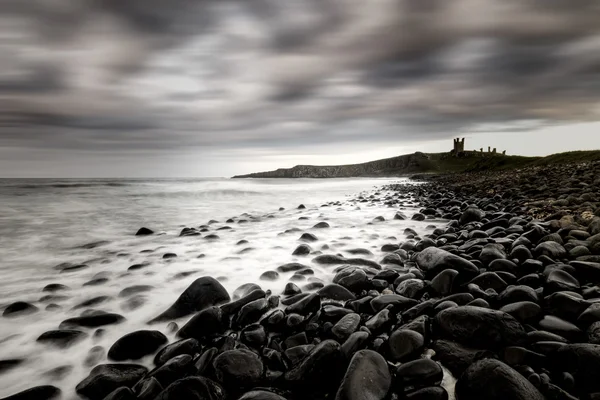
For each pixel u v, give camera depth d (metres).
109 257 7.27
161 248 7.89
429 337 3.20
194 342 3.19
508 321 2.97
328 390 2.61
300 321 3.55
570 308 3.26
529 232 6.04
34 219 14.08
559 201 9.55
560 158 43.75
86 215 15.56
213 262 6.50
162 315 4.00
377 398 2.36
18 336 3.69
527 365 2.58
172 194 29.25
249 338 3.30
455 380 2.66
